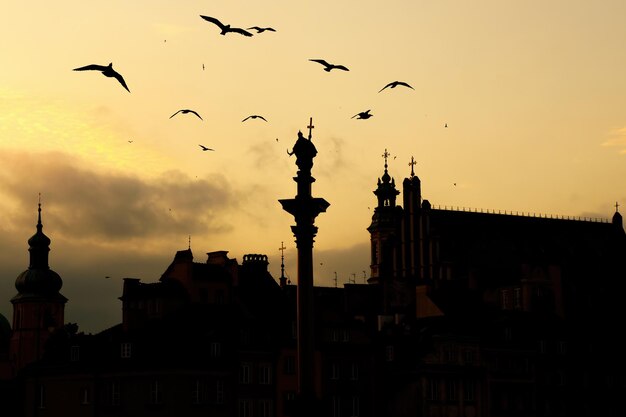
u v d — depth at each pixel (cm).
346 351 19888
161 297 19500
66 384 19038
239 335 18962
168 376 18075
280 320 19700
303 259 11081
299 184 11194
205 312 19300
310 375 10994
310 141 11294
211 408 18325
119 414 18362
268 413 18950
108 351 18738
